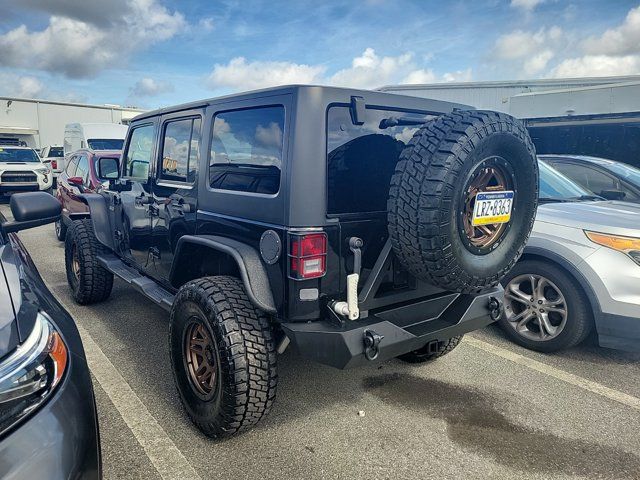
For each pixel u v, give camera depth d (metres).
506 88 13.70
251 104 2.65
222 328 2.47
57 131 25.06
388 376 3.52
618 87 10.60
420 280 2.61
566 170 6.22
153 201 3.74
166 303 3.28
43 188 15.63
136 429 2.79
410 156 2.36
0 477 1.29
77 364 1.74
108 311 4.84
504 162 2.53
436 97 14.59
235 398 2.46
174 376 2.87
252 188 2.64
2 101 23.27
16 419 1.41
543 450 2.67
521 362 3.80
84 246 4.78
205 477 2.40
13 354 1.49
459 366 3.71
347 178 2.51
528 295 4.08
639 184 5.64
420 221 2.29
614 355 3.96
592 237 3.66
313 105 2.37
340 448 2.66
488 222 2.54
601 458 2.61
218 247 2.69
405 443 2.71
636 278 3.46
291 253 2.37
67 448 1.46
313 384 3.38
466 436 2.79
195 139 3.18
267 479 2.40
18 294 1.73
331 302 2.46
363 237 2.56
